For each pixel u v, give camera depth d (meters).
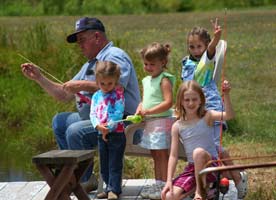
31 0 67.31
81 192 12.20
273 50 33.22
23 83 25.41
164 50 12.84
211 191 11.49
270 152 17.59
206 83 13.12
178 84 19.47
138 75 21.23
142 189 14.13
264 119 20.62
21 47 27.27
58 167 11.69
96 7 65.56
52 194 11.53
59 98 14.06
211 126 12.02
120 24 49.84
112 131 12.94
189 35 13.30
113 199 13.14
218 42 13.01
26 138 21.67
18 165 18.70
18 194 14.15
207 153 11.52
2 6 66.69
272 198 13.79
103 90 12.88
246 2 67.38
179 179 11.80
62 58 24.08
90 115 13.10
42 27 27.56
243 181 12.77
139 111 12.88
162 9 67.00
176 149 11.98
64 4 65.88
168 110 12.91
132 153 13.53
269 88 24.95
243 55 31.94
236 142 18.78
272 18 50.16
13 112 23.92
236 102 22.84
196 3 68.00
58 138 14.23
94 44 13.77
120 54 13.62
